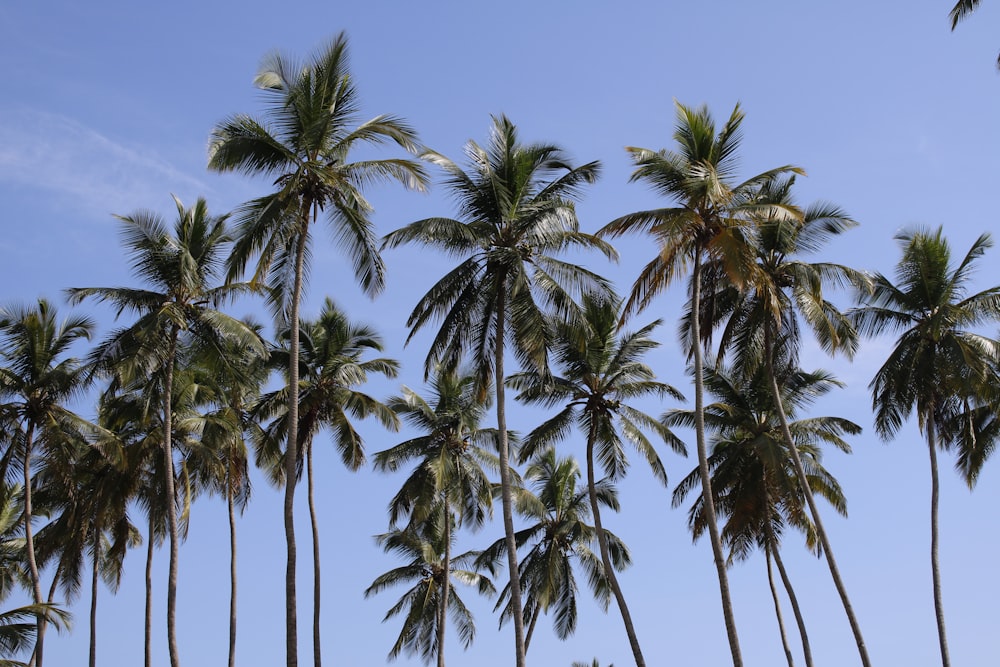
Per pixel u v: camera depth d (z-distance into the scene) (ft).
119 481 127.44
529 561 154.51
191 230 113.29
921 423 119.85
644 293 98.43
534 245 98.68
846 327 115.24
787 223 110.11
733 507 126.41
